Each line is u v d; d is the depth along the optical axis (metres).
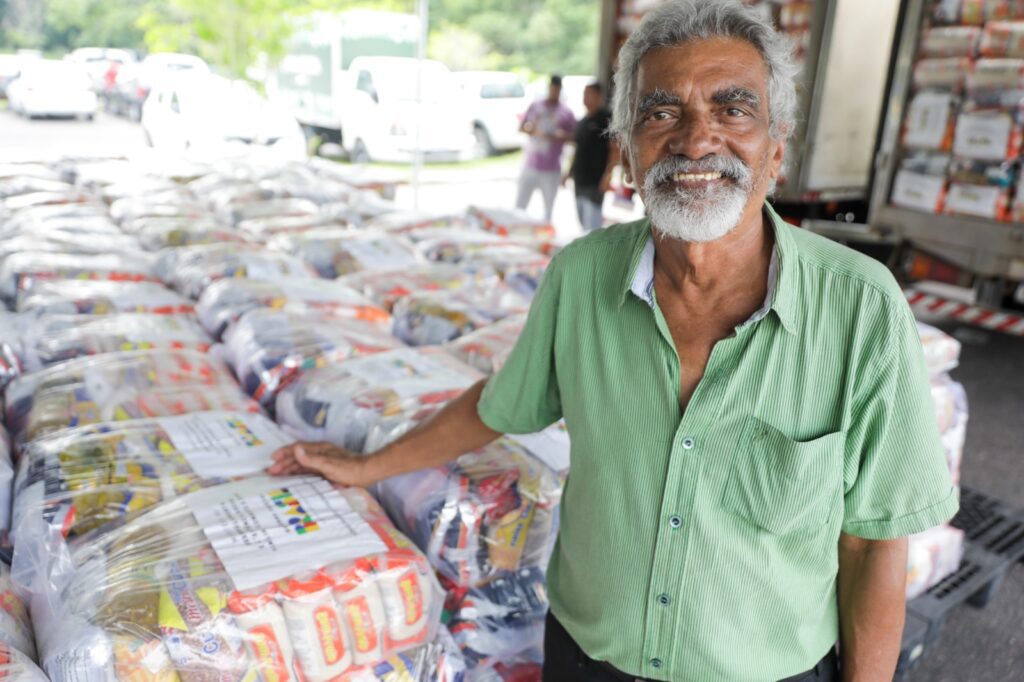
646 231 1.06
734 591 1.01
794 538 1.00
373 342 2.07
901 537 1.03
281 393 1.87
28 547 1.23
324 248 2.91
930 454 0.97
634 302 1.05
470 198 9.27
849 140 5.55
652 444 1.03
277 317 2.10
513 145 12.34
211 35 6.84
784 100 0.98
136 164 4.40
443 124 11.57
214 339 2.21
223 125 5.82
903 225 5.01
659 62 0.95
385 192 4.41
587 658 1.14
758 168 0.96
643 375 1.03
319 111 9.01
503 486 1.43
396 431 1.57
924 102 4.81
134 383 1.76
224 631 1.07
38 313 2.13
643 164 0.98
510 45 17.00
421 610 1.22
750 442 0.98
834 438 0.96
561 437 1.63
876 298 0.95
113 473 1.36
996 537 2.43
